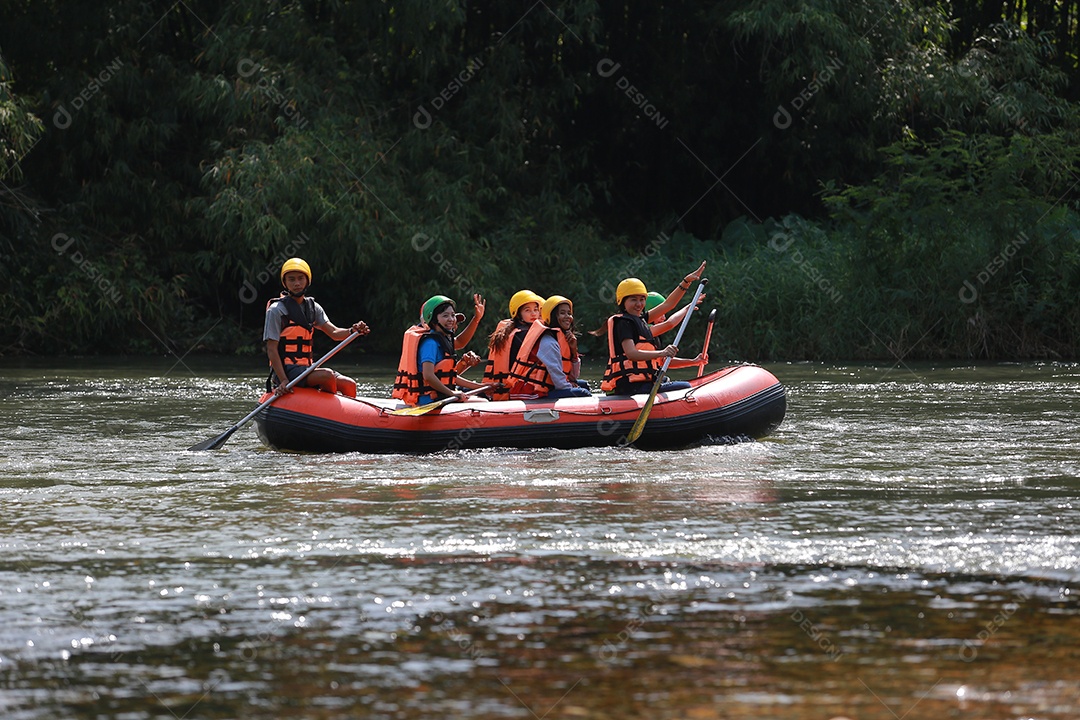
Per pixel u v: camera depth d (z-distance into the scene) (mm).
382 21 49906
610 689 8656
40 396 29891
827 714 8195
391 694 8609
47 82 48281
